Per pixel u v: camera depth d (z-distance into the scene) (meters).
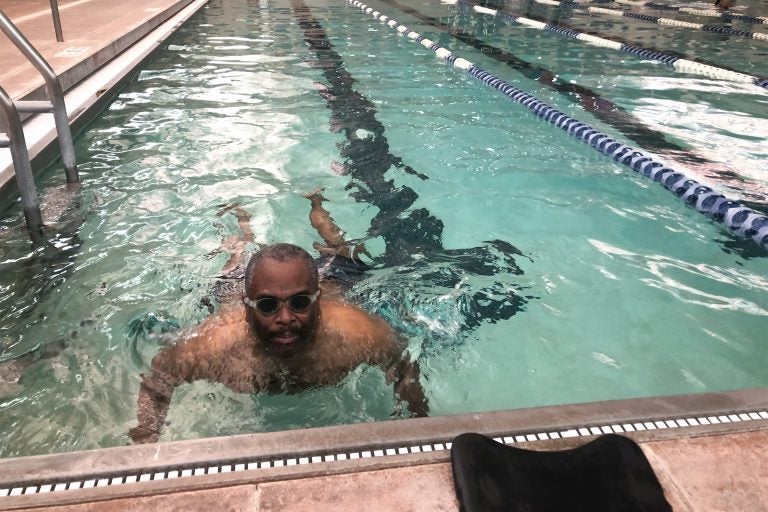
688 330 2.42
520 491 1.29
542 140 4.71
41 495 1.27
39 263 2.66
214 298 2.38
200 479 1.32
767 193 3.77
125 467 1.34
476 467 1.33
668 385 2.11
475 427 1.50
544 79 6.72
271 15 10.98
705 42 9.46
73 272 2.60
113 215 3.12
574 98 5.96
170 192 3.43
